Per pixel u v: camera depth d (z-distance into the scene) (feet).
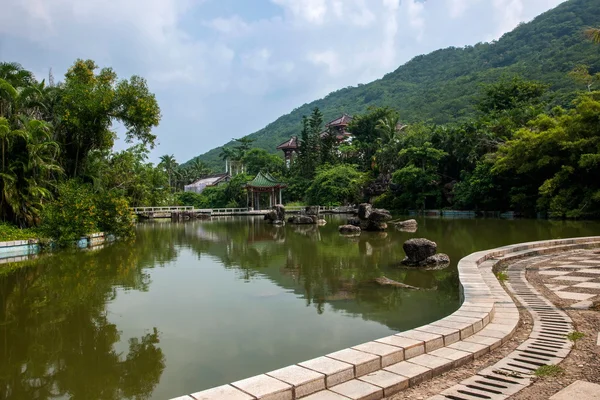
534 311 22.21
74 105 81.15
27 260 52.49
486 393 12.69
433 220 113.70
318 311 27.86
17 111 69.00
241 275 41.34
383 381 13.43
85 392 16.92
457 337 17.29
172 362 19.65
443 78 345.51
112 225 77.00
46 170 70.44
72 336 23.67
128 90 83.25
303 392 12.69
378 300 30.45
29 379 18.19
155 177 175.42
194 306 29.66
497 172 111.34
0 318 27.32
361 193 175.22
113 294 33.68
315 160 205.87
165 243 72.79
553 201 94.53
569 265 36.50
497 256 41.68
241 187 184.96
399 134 179.11
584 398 11.95
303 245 66.44
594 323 19.47
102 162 107.04
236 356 20.24
